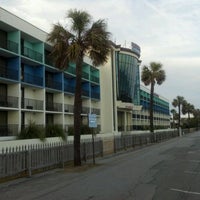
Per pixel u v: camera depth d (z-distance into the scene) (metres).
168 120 157.75
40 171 19.39
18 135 37.47
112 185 14.01
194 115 178.62
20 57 40.97
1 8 38.06
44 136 37.66
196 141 55.78
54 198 11.54
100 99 68.81
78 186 14.04
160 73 61.56
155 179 15.34
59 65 25.14
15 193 12.83
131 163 23.64
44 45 46.66
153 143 55.09
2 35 40.47
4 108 37.91
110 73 70.94
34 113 45.50
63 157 22.33
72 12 24.42
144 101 105.50
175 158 26.16
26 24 42.59
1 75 38.75
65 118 53.81
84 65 63.00
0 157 15.41
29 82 43.78
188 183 13.95
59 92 51.25
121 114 80.19
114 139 36.50
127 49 79.88
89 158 28.33
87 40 24.23
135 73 84.88
